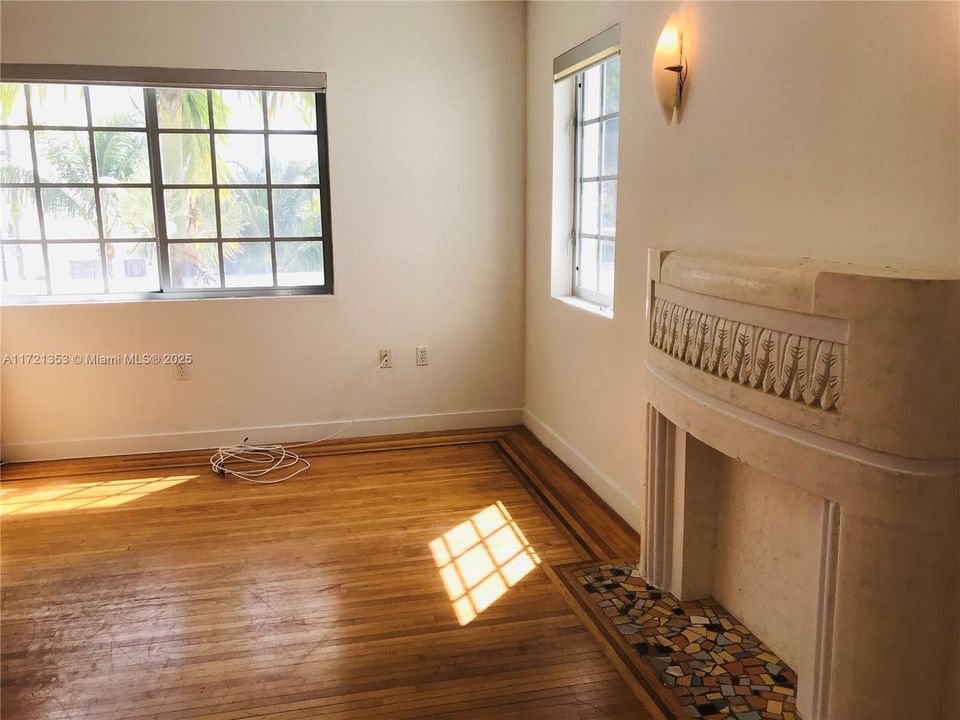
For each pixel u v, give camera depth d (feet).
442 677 7.08
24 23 12.07
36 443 13.20
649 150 9.32
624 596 8.49
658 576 8.63
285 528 10.44
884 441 5.09
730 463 7.91
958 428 5.03
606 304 11.82
